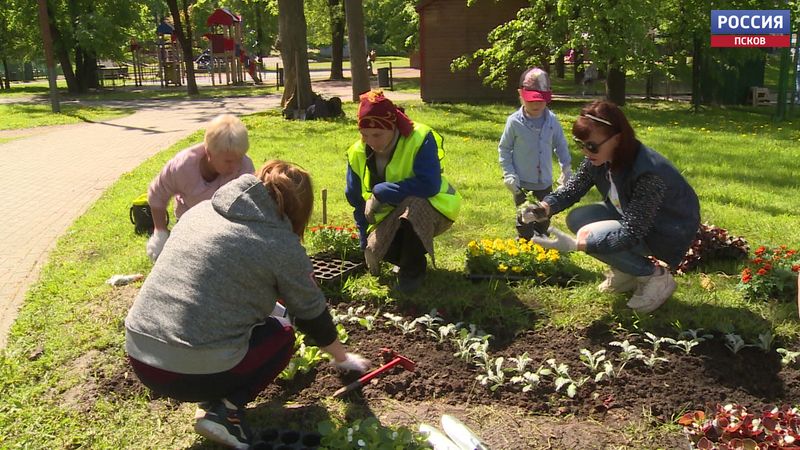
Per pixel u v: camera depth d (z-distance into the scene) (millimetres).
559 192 4578
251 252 2838
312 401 3521
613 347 4016
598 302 4543
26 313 4664
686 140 12383
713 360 3873
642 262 4230
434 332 4160
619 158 3984
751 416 3111
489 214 6980
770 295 4598
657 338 4082
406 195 4504
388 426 3254
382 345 4117
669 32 18203
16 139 14383
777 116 16469
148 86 36344
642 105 19406
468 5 17875
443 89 19516
